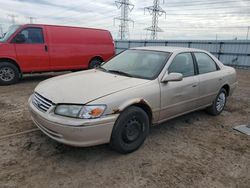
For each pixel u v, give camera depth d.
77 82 3.45
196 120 4.91
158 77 3.61
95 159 3.17
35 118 3.27
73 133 2.78
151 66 3.85
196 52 4.59
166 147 3.62
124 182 2.73
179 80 3.59
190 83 4.10
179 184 2.76
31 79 8.89
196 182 2.81
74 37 8.74
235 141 4.00
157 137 3.97
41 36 7.94
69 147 3.43
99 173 2.87
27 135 3.77
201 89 4.41
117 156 3.27
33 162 3.03
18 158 3.10
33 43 7.78
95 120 2.82
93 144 2.90
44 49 7.98
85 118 2.80
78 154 3.27
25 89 7.11
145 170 2.98
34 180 2.68
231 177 2.96
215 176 2.96
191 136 4.09
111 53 9.88
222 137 4.13
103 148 3.46
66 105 2.88
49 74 10.16
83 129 2.77
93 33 9.35
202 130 4.39
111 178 2.79
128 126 3.20
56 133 2.92
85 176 2.80
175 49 4.27
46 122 2.96
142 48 4.55
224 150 3.65
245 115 5.45
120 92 3.10
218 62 5.14
